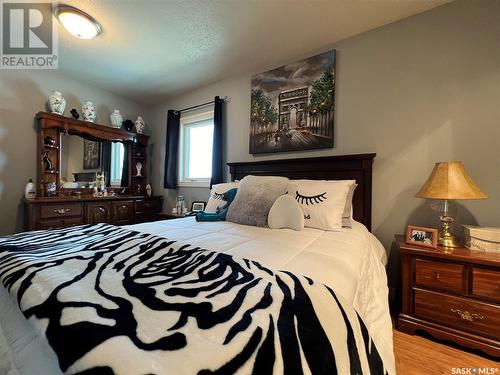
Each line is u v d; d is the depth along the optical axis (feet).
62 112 8.74
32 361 1.81
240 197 5.95
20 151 8.16
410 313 4.77
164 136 11.82
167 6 5.64
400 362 3.99
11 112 7.99
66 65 8.41
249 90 8.79
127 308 1.83
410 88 5.90
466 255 4.24
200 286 2.25
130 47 7.30
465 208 5.24
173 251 3.30
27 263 2.72
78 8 5.74
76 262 2.81
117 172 10.80
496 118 4.99
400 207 5.99
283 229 5.07
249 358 1.44
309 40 6.88
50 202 7.84
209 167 10.49
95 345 1.40
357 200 6.36
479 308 4.12
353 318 2.12
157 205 11.42
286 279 2.38
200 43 7.07
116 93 10.96
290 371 1.49
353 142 6.64
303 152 7.56
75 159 9.37
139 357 1.32
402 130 5.99
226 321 1.70
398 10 5.71
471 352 4.19
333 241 4.09
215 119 9.21
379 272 4.26
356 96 6.62
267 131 8.16
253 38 6.81
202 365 1.32
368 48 6.47
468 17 5.29
